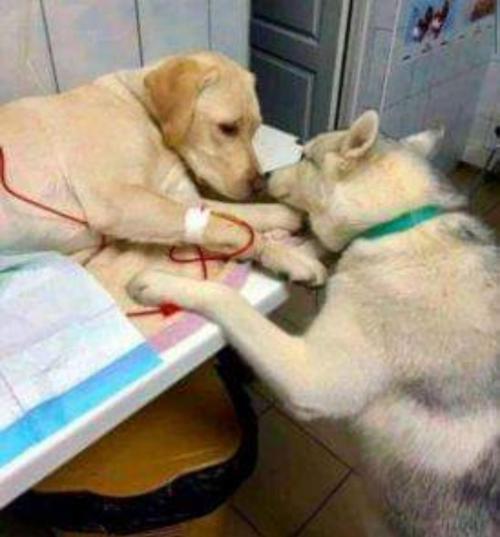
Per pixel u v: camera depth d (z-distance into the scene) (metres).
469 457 0.71
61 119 0.74
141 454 0.87
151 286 0.67
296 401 0.70
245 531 1.16
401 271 0.73
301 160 0.88
